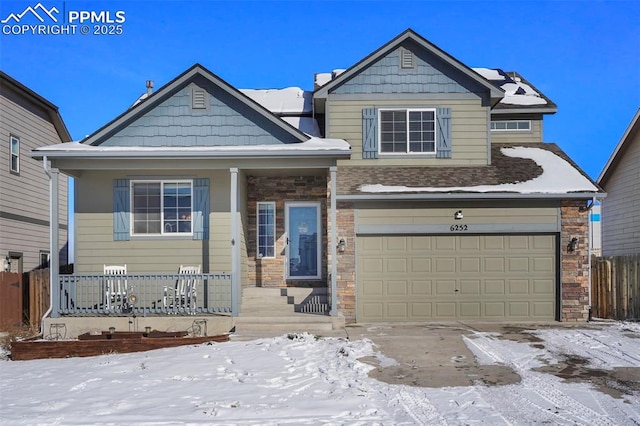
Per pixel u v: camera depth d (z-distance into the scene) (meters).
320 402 7.61
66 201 23.69
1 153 17.89
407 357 10.27
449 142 15.79
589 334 12.23
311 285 15.42
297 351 10.67
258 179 15.59
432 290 14.34
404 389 8.30
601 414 7.13
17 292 15.12
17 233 18.91
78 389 8.30
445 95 15.88
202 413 7.09
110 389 8.24
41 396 7.98
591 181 14.50
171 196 14.88
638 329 12.92
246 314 13.43
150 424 6.71
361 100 15.92
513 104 17.31
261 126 14.19
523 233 14.34
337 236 14.26
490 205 14.35
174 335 12.20
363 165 15.80
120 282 14.04
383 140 15.90
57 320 12.99
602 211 22.47
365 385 8.51
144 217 14.87
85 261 14.76
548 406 7.47
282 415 7.04
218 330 12.97
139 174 14.80
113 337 12.12
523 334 12.26
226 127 14.20
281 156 13.13
